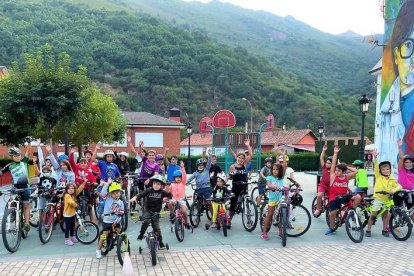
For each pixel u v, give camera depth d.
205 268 6.43
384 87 15.93
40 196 8.50
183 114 68.88
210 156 9.77
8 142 20.30
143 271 6.29
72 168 9.13
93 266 6.55
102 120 24.95
